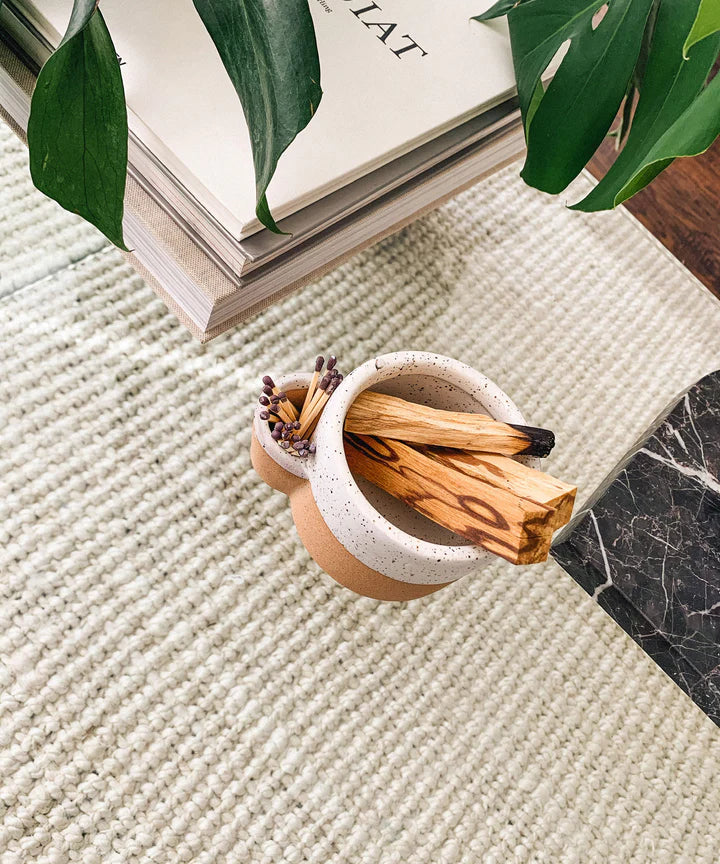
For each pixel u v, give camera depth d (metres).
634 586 0.65
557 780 0.62
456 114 0.56
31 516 0.58
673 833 0.62
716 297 0.89
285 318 0.71
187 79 0.51
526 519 0.43
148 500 0.61
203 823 0.54
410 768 0.59
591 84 0.53
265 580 0.62
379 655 0.62
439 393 0.54
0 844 0.50
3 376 0.62
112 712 0.55
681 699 0.67
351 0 0.58
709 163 0.92
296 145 0.51
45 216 0.68
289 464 0.53
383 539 0.45
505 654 0.65
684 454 0.66
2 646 0.54
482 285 0.80
